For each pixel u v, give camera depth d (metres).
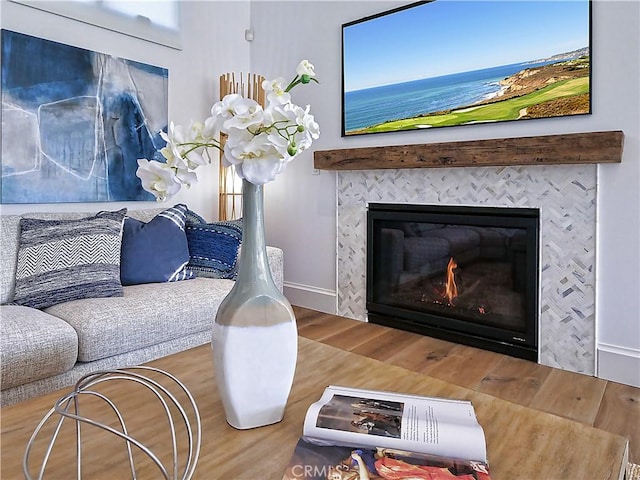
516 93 2.56
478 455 0.84
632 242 2.23
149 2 3.23
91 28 2.92
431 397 1.10
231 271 2.68
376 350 2.74
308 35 3.55
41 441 0.95
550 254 2.48
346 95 3.33
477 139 2.73
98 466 0.86
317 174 3.54
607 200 2.29
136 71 3.14
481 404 1.12
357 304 3.37
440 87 2.86
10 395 1.68
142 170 0.93
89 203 2.94
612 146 2.14
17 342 1.65
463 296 2.83
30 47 2.62
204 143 0.96
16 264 2.25
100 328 1.87
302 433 0.98
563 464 0.86
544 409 2.00
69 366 1.80
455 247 2.85
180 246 2.59
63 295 2.09
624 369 2.28
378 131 3.17
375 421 0.94
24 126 2.61
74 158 2.83
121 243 2.49
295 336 1.03
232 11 3.82
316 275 3.62
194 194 3.64
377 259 3.22
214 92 3.70
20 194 2.61
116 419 1.05
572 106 2.37
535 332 2.53
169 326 2.10
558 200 2.44
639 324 2.23
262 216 1.02
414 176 2.99
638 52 2.17
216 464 0.87
